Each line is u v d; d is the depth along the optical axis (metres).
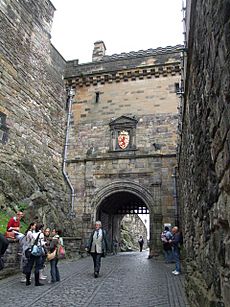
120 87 21.66
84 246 18.53
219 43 2.61
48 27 21.30
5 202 12.97
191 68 5.64
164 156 19.09
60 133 21.05
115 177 19.58
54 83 21.17
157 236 17.73
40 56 19.69
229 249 2.54
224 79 2.45
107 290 7.95
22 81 17.17
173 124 19.72
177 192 18.06
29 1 19.19
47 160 18.72
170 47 21.25
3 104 15.16
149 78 21.25
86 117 21.64
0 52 15.48
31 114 17.62
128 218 41.88
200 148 4.48
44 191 16.80
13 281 9.12
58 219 17.00
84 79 22.50
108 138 20.67
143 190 18.83
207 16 3.23
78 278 9.88
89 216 19.25
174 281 9.22
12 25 16.98
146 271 11.53
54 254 9.22
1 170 13.80
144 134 20.00
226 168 2.55
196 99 4.88
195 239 5.92
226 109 2.45
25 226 13.26
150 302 6.62
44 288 8.16
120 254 22.98
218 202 2.98
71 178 20.41
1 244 6.41
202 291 4.05
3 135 14.76
